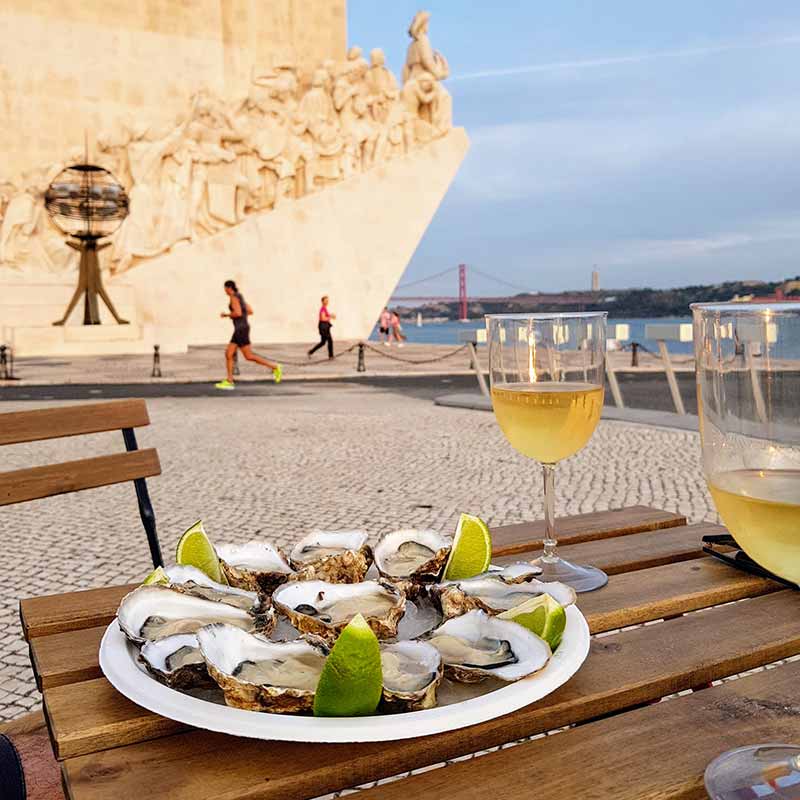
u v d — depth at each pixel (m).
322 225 27.94
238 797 0.75
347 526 5.16
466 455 7.70
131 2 27.89
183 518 5.45
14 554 4.66
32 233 24.19
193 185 26.27
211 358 21.95
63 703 0.90
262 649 0.89
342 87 28.52
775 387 0.79
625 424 9.44
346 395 13.55
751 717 0.89
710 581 1.33
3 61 26.28
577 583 1.30
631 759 0.81
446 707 0.82
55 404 11.86
